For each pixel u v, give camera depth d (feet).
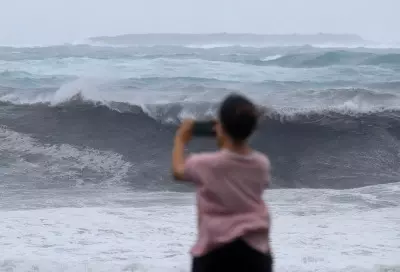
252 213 44.52
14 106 267.59
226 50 652.48
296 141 240.12
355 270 88.38
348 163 224.12
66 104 263.90
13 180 191.72
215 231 44.16
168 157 222.89
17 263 90.43
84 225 118.52
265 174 45.44
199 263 44.83
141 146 232.53
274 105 267.59
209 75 386.73
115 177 201.67
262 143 238.89
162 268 88.12
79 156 217.56
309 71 416.67
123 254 98.68
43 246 103.24
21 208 146.00
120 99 273.75
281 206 145.59
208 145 226.58
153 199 159.53
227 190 44.50
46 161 211.20
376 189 165.27
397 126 250.78
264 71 412.77
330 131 246.88
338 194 159.22
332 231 117.29
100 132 242.37
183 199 159.63
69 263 91.20
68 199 160.04
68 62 450.30
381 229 118.93
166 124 253.44
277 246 105.19
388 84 357.61
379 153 231.91
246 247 43.93
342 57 472.03
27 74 378.12
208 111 263.08
